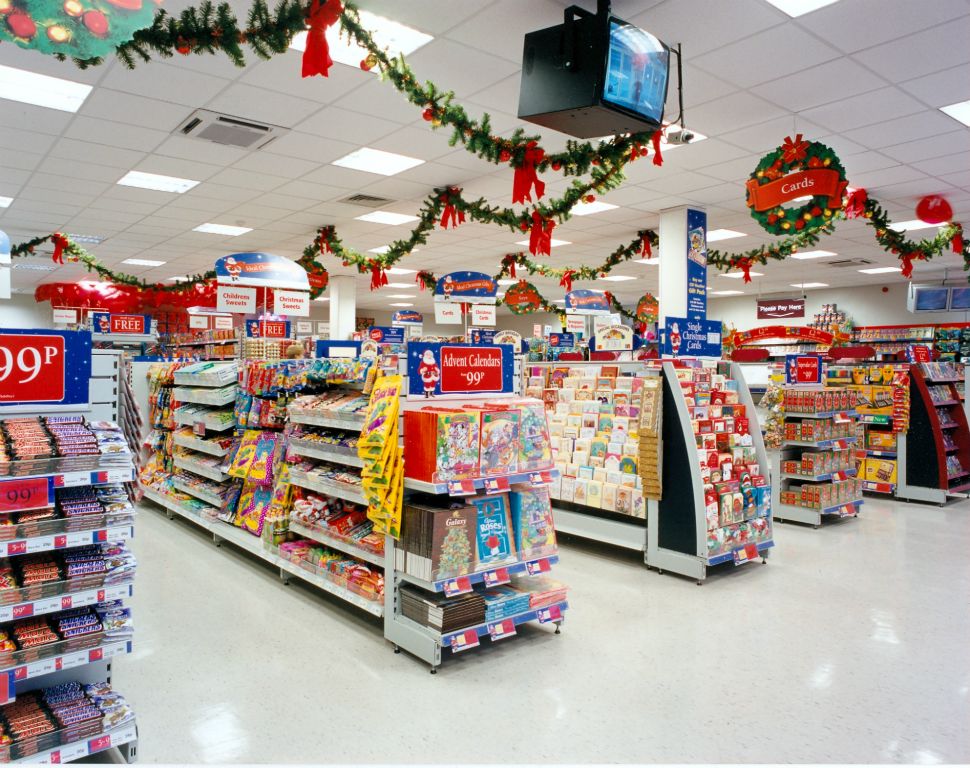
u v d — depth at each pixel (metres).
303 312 7.40
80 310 13.82
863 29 4.12
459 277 8.55
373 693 3.08
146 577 4.71
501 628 3.51
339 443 4.05
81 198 8.25
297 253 12.35
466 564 3.41
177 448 6.75
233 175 7.34
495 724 2.81
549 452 3.85
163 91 5.07
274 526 4.66
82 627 2.37
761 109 5.43
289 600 4.29
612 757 2.56
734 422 5.18
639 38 3.54
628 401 5.42
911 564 5.21
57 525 2.29
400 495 3.44
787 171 5.01
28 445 2.28
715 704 2.99
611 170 4.91
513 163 4.66
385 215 9.40
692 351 5.53
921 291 13.96
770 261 13.04
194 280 11.66
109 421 3.00
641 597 4.43
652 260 13.05
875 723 2.83
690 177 7.39
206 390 6.03
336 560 4.14
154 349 11.83
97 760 2.53
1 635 2.25
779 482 6.80
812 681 3.22
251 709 2.92
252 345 7.21
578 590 4.58
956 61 4.55
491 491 3.52
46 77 4.83
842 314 16.66
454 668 3.35
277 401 5.18
